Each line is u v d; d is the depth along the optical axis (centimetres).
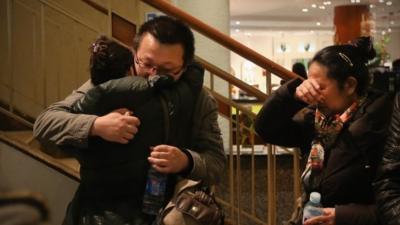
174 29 139
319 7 1067
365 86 157
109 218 134
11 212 46
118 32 276
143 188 138
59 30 380
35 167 252
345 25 975
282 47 1455
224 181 353
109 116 130
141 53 139
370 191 150
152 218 136
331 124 154
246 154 361
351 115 152
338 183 149
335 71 154
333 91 155
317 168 154
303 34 1459
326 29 1423
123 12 418
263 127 178
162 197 136
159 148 133
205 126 155
